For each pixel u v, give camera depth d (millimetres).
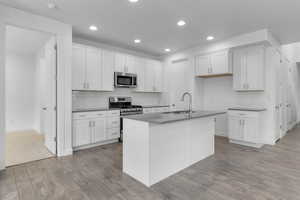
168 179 2383
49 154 3336
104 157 3211
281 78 4680
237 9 2760
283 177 2418
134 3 2582
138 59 5102
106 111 4027
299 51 6648
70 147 3363
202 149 3125
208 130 3281
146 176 2211
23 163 2893
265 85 4059
